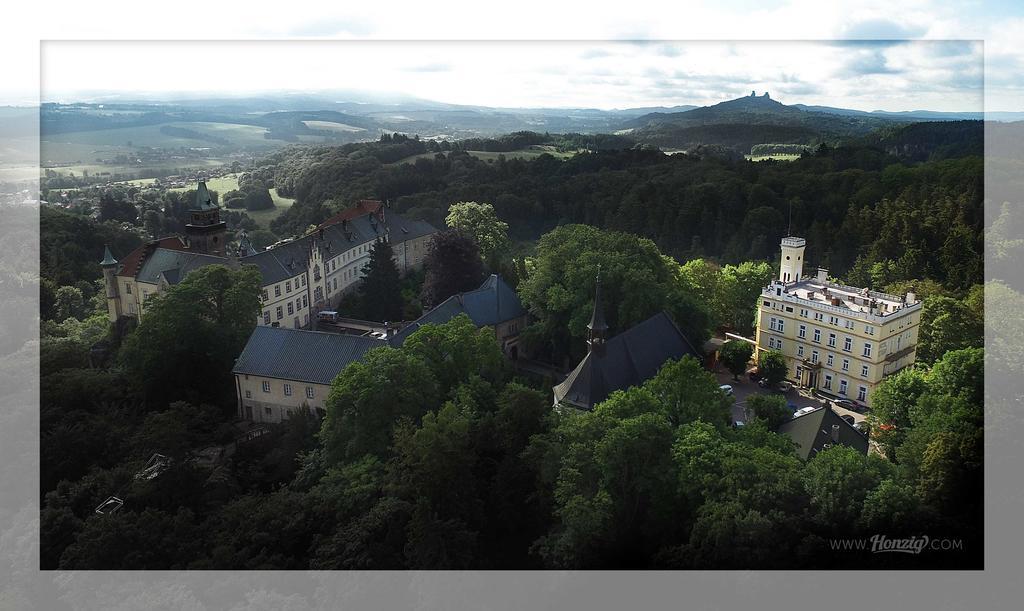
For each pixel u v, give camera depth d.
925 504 59.72
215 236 147.38
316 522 67.00
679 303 112.31
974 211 184.50
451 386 85.56
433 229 183.12
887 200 198.00
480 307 121.25
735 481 58.03
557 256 119.06
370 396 74.75
